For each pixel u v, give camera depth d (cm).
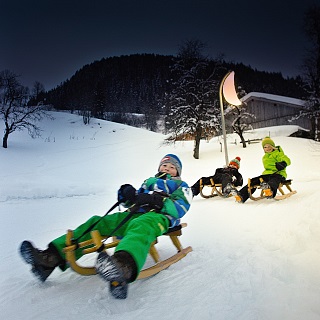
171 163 341
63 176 1555
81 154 2473
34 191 968
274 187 618
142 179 1454
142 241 213
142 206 261
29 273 277
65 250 223
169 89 2256
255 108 3166
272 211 502
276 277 226
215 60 2162
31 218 582
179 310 187
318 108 2227
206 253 306
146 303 199
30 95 3036
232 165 771
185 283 230
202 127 1925
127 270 191
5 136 2645
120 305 195
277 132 2586
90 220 262
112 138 3534
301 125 2988
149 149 2380
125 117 8038
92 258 310
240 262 268
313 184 845
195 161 1809
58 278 253
